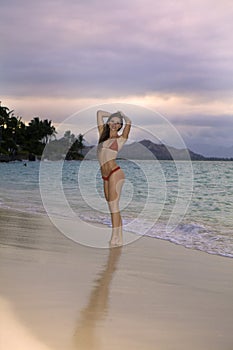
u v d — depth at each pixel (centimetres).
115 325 333
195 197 1409
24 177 2345
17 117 6084
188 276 505
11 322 327
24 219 916
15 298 385
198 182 1772
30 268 499
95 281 461
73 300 389
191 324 344
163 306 388
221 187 1664
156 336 316
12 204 1186
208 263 579
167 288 450
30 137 5766
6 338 297
